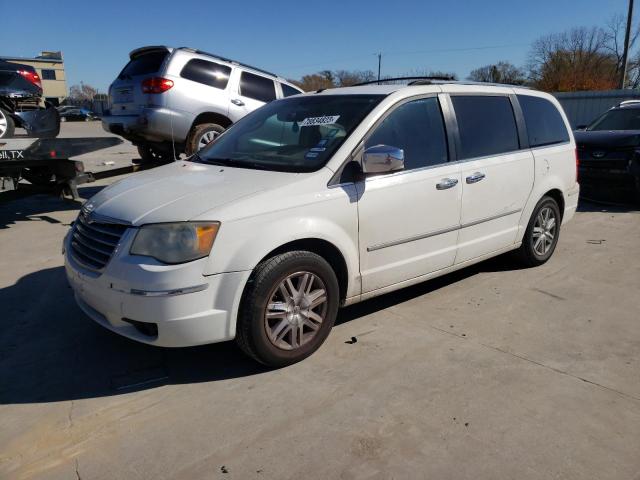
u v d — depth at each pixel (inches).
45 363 137.6
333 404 118.3
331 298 138.3
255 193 127.0
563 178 212.2
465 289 188.2
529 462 99.6
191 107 323.6
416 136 158.1
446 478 95.8
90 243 130.2
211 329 120.0
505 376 129.7
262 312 125.0
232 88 343.9
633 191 338.0
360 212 140.8
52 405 119.2
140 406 118.7
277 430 109.7
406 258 155.6
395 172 149.7
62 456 102.5
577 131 389.7
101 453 103.2
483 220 177.9
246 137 170.1
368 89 164.6
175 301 115.3
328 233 134.0
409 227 153.6
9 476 97.3
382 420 112.5
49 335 152.9
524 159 191.6
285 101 179.9
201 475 97.0
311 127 155.3
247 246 121.0
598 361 137.4
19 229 270.2
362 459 100.8
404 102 156.7
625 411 115.3
